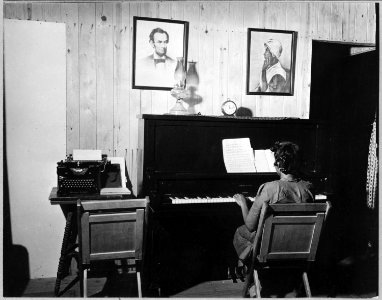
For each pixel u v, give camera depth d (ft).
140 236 7.93
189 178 9.86
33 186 10.77
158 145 10.07
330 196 10.71
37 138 10.71
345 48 13.85
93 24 11.10
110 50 11.27
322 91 13.84
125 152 11.53
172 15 11.67
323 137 11.06
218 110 12.19
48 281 10.75
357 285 10.39
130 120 11.53
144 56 11.50
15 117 10.51
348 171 13.15
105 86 11.28
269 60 12.50
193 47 11.89
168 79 11.73
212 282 10.84
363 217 12.55
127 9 11.32
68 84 11.01
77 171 9.72
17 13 10.60
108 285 10.45
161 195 9.70
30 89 10.58
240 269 11.16
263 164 10.64
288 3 12.53
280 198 8.19
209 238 11.17
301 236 7.97
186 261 11.06
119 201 7.62
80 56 11.05
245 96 12.42
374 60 12.43
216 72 12.11
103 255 7.84
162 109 11.74
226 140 10.59
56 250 11.07
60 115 10.87
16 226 10.73
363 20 13.20
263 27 12.39
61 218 11.04
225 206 9.78
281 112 12.78
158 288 9.73
